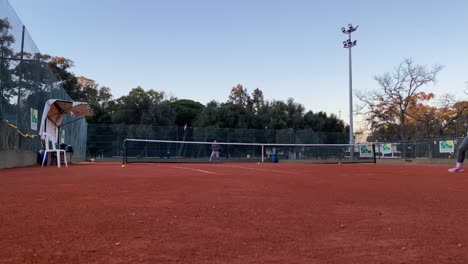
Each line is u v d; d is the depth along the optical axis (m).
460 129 37.16
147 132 32.62
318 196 5.37
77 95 55.78
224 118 45.16
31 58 14.92
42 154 15.20
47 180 7.25
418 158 28.52
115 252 2.48
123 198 4.84
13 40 12.74
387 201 4.93
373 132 41.88
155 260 2.34
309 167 16.86
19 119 13.49
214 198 4.98
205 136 34.28
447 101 38.59
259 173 10.73
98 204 4.32
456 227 3.37
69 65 53.38
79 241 2.73
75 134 24.33
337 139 38.53
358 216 3.85
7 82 12.28
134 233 3.00
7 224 3.22
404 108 39.62
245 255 2.48
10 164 12.66
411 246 2.73
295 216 3.82
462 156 12.91
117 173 9.77
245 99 68.75
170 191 5.66
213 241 2.81
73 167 13.69
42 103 16.53
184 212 3.93
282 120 47.84
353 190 6.21
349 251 2.59
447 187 6.86
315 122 50.41
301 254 2.52
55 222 3.33
